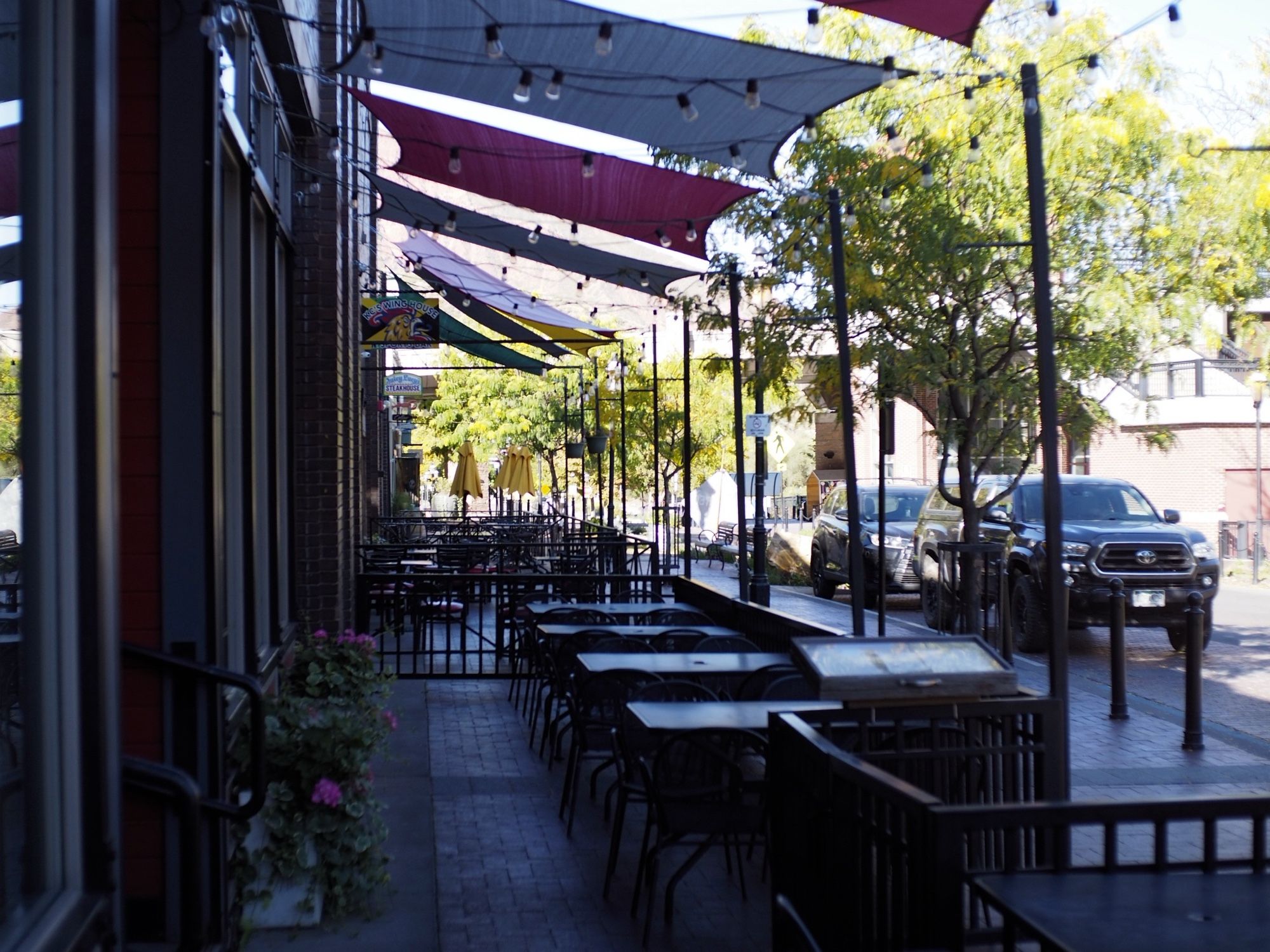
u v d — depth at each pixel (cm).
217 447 554
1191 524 3841
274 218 847
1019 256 1326
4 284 335
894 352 1331
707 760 679
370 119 1420
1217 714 1198
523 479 3198
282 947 577
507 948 588
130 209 541
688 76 682
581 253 1216
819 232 1123
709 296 1591
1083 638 1816
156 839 521
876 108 1326
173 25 543
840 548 2320
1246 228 1372
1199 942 286
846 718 524
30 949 312
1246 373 3847
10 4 339
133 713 527
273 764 607
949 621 1745
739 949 591
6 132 337
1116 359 1388
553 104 757
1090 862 736
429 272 1515
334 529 1104
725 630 1033
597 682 812
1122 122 1307
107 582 368
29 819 346
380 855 645
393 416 3769
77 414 362
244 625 667
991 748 526
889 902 398
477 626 1770
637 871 699
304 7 941
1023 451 1442
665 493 3419
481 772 933
